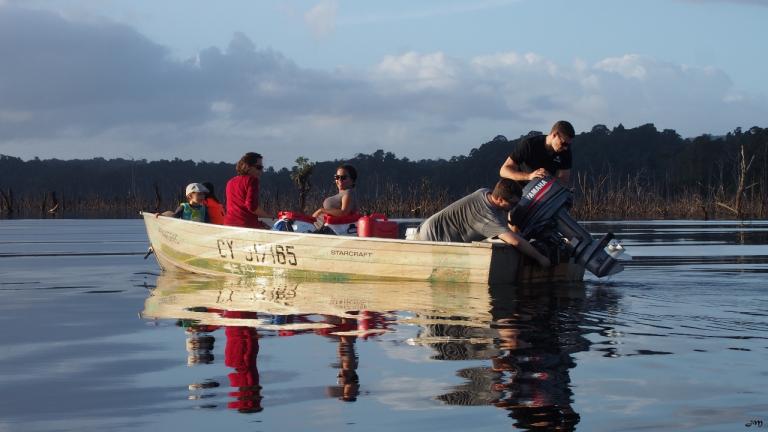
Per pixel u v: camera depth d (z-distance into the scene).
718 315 5.97
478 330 5.46
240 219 10.20
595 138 114.38
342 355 4.69
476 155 117.38
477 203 8.45
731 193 66.31
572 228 8.40
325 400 3.74
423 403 3.67
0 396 3.90
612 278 8.76
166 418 3.49
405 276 8.64
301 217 9.94
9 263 11.73
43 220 32.31
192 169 130.00
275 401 3.74
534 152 8.89
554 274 8.62
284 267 9.44
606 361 4.43
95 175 138.75
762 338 5.06
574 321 5.77
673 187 76.38
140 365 4.54
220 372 4.33
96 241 17.08
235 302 7.18
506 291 7.69
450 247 8.32
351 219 9.73
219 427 3.36
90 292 8.13
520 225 8.52
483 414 3.49
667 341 4.98
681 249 13.59
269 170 85.00
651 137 112.69
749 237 17.78
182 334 5.50
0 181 139.62
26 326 5.97
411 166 116.88
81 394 3.92
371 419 3.44
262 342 5.14
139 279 9.49
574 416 3.45
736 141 82.44
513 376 4.12
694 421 3.37
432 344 4.97
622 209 38.03
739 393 3.78
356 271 8.95
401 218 34.22
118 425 3.40
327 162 115.50
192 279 9.45
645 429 3.27
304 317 6.17
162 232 10.62
